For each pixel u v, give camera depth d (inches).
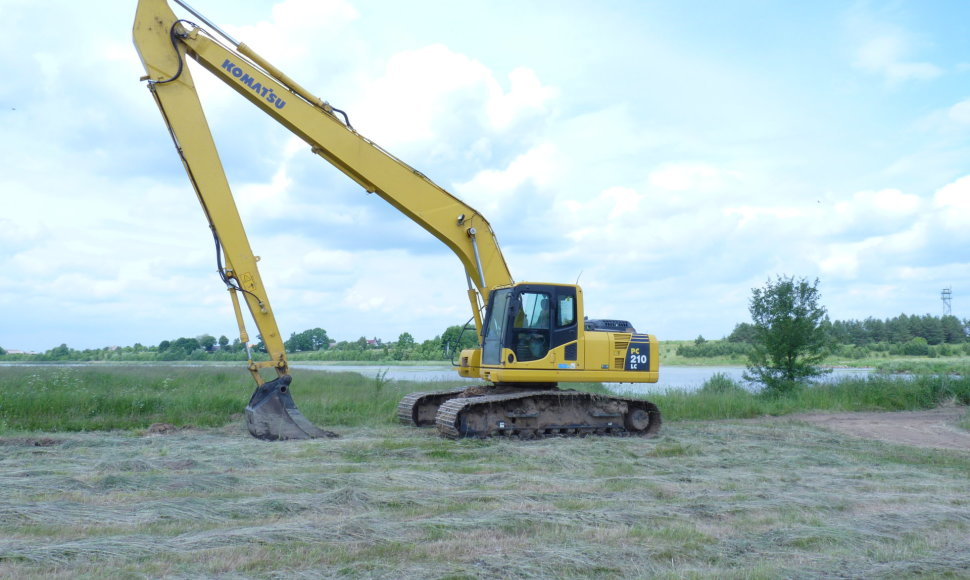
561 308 518.6
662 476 346.6
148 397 629.9
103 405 588.7
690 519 248.2
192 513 241.6
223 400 621.6
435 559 197.8
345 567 186.5
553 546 209.6
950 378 822.5
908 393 781.9
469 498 271.6
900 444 505.4
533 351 510.3
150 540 205.3
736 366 1957.4
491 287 542.3
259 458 382.9
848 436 542.9
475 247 536.4
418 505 259.8
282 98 496.7
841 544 222.4
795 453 434.0
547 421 512.7
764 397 785.6
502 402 498.9
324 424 573.6
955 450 478.3
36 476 312.8
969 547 223.0
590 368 519.5
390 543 208.2
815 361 815.1
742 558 207.3
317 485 300.0
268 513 245.1
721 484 323.6
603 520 241.8
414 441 450.3
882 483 336.5
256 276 487.2
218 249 481.7
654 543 215.3
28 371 993.5
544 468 369.1
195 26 482.9
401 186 522.6
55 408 565.0
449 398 572.7
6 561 182.4
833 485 328.5
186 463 349.7
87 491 278.1
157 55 474.0
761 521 249.8
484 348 535.5
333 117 508.1
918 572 193.8
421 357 2095.2
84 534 215.9
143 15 473.1
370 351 2337.6
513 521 233.3
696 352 2158.0
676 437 517.3
